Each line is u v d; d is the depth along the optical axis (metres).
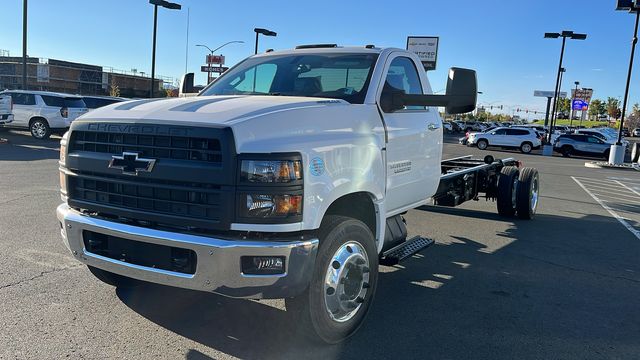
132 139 3.41
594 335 4.20
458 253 6.65
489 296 5.04
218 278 3.16
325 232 3.53
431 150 5.34
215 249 3.12
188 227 3.25
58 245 5.96
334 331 3.67
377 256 4.01
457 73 4.08
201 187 3.18
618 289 5.41
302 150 3.28
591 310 4.77
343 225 3.61
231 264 3.13
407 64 5.11
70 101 21.78
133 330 3.90
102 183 3.58
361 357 3.63
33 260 5.41
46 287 4.68
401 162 4.67
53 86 95.25
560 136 35.75
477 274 5.76
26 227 6.71
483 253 6.70
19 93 21.59
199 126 3.17
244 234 3.20
